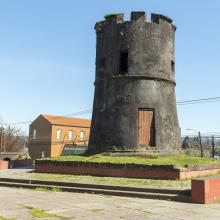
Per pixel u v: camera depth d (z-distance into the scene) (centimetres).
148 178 1623
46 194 1378
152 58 2148
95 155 2023
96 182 1506
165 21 2247
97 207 1109
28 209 1066
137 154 1970
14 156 4494
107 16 2241
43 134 6341
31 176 1789
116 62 2158
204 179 1212
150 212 1041
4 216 963
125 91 2097
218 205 1172
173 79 2286
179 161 1759
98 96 2220
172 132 2153
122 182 1502
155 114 2084
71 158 1967
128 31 2161
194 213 1037
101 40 2277
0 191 1470
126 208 1098
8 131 7381
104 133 2098
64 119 6650
